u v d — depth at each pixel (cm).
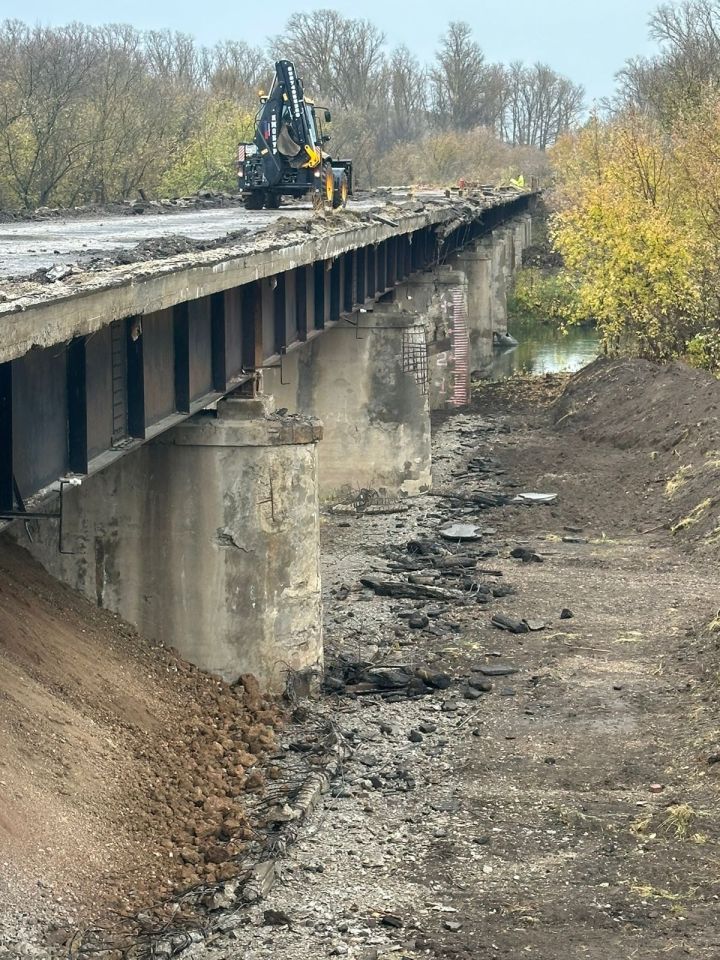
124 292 1146
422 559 2555
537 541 2712
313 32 12169
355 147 10425
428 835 1350
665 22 9769
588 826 1363
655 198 4738
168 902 1166
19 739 1259
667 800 1427
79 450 1246
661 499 2961
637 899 1198
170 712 1577
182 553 1752
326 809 1411
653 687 1798
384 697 1798
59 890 1095
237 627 1756
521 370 5731
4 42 6303
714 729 1603
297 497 1764
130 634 1745
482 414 4478
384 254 3281
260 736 1602
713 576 2373
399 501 3142
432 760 1570
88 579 1764
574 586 2339
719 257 4400
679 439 3397
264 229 2122
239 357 1800
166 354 1522
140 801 1314
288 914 1167
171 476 1738
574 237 4662
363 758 1572
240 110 7256
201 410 1720
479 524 2888
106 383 1328
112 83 6512
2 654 1385
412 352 3133
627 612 2172
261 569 1748
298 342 2291
